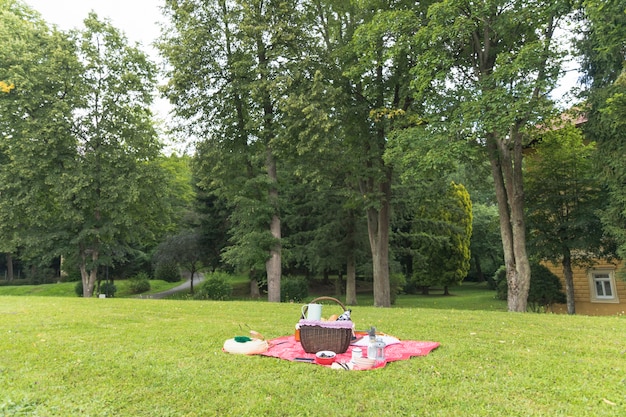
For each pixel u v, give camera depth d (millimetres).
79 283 30594
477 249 40469
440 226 26234
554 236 17641
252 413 3900
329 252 25906
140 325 8742
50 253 20906
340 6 18406
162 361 5633
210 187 19062
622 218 14516
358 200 17500
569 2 12906
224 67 18297
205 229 30891
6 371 5207
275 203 18750
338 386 4594
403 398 4238
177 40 18375
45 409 3943
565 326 8852
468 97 13656
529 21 13531
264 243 18375
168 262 31531
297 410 3959
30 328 8211
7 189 19984
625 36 12367
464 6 13414
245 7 17219
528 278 15016
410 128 14711
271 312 11391
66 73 20188
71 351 6250
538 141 17703
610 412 3859
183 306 12859
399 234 27016
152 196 22547
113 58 22125
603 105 13859
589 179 16922
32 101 19203
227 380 4809
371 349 5465
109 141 21656
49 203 21828
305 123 16078
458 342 6973
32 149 19078
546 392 4418
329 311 12023
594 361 5699
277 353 6066
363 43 15344
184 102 18219
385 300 18688
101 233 20578
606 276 20031
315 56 17938
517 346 6691
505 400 4176
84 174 19891
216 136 19031
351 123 18125
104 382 4789
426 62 13781
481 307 24359
